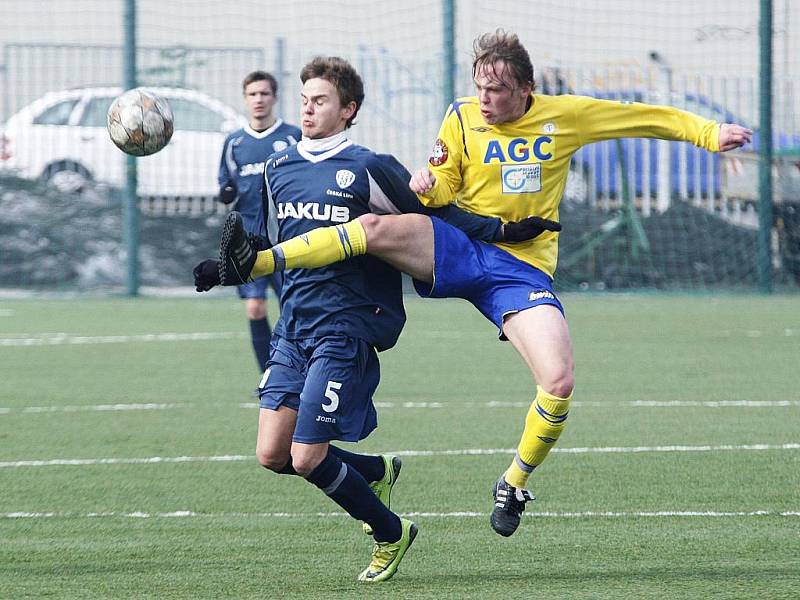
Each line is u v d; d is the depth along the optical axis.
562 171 15.59
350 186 14.32
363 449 21.75
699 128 15.09
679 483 18.69
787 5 56.81
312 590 13.15
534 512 16.88
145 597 12.82
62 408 26.31
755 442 22.08
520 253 15.18
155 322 44.22
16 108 58.12
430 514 16.84
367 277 14.30
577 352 35.69
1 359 34.34
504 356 35.16
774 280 57.12
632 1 56.16
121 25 51.69
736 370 31.98
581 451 21.33
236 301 52.56
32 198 57.19
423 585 13.34
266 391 14.30
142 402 27.14
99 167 57.97
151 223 58.12
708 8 56.75
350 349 13.98
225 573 13.84
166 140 15.78
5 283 55.62
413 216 14.59
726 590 12.91
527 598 12.70
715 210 58.41
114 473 19.66
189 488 18.52
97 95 58.12
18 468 20.06
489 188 15.41
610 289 56.91
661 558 14.36
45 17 57.75
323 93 14.38
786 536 15.38
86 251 56.66
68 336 39.84
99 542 15.28
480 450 21.59
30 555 14.62
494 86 14.77
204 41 57.97
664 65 57.12
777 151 57.06
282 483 18.88
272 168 14.77
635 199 57.97
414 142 57.19
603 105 15.34
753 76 57.38
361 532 15.82
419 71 56.84
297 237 13.92
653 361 33.72
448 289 14.87
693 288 57.28
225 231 13.22
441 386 29.50
